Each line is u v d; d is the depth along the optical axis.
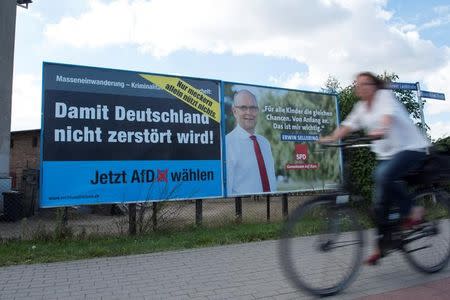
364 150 11.23
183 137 10.38
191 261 6.86
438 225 5.28
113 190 9.47
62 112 9.16
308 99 12.38
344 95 13.23
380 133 4.53
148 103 10.02
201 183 10.49
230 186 10.89
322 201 4.45
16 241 8.48
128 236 9.18
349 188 4.76
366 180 11.05
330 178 12.36
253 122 11.41
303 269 4.38
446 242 5.54
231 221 10.73
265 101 11.66
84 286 5.55
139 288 5.39
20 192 14.98
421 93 13.70
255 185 11.26
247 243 8.34
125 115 9.75
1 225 12.47
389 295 4.68
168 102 10.26
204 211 11.98
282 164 11.72
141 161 9.82
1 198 15.73
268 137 11.59
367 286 5.01
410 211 4.89
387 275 5.48
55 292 5.30
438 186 5.27
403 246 4.94
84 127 9.32
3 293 5.28
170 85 10.33
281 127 11.83
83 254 7.39
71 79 9.30
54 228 8.91
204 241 8.42
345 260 4.57
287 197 11.88
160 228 9.67
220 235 8.95
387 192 4.71
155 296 5.03
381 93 4.76
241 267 6.34
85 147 9.29
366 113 4.87
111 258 7.21
